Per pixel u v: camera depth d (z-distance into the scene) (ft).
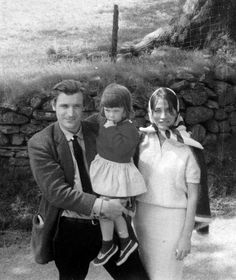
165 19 37.24
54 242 8.70
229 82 20.57
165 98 8.45
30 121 18.44
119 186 8.26
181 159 8.53
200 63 20.43
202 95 19.43
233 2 24.11
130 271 9.00
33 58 26.73
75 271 9.10
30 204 17.04
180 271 8.95
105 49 27.81
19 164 18.19
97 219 8.65
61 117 8.44
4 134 18.45
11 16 39.81
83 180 8.61
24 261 14.08
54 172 8.34
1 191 17.47
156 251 8.81
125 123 8.43
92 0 44.80
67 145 8.52
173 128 8.68
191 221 8.42
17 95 18.31
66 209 8.37
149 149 8.77
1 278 13.07
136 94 18.72
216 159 19.21
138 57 23.45
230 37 23.97
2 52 29.32
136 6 41.88
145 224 8.92
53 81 18.95
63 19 38.93
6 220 16.34
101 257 8.66
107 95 8.28
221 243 14.89
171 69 19.89
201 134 19.42
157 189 8.63
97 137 8.57
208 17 24.56
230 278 12.84
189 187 8.50
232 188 18.39
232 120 20.57
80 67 20.97
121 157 8.30
